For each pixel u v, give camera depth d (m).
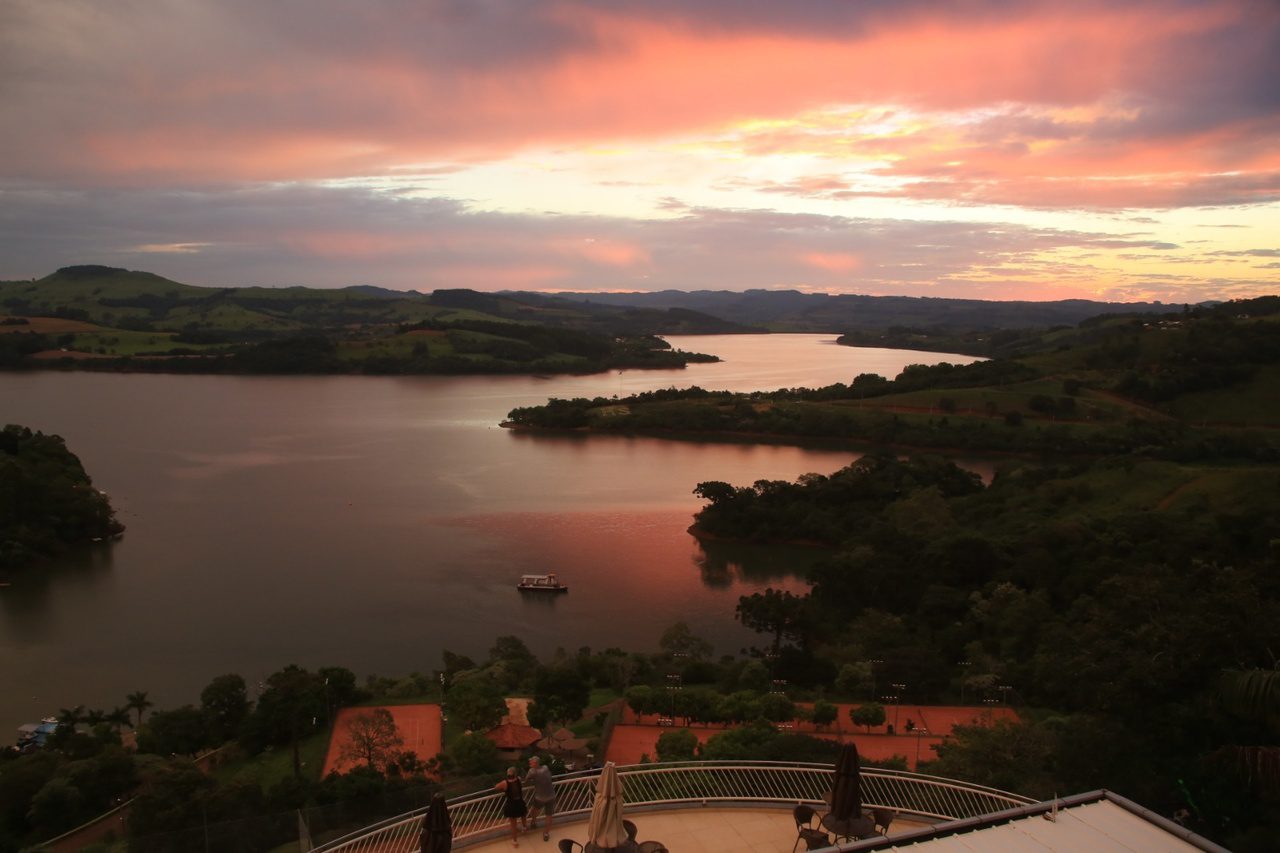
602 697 66.94
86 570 106.38
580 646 85.06
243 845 34.19
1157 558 82.25
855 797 19.33
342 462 181.75
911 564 93.88
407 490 155.38
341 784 43.78
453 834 20.83
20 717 68.88
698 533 126.75
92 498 121.88
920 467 151.25
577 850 19.36
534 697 62.72
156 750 56.91
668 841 20.50
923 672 64.62
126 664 79.25
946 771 35.72
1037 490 127.19
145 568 107.50
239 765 57.09
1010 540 97.81
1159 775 27.50
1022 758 34.75
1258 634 27.66
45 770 49.00
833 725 58.16
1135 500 113.75
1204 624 28.53
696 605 97.31
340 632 87.69
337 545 118.81
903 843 16.36
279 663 80.00
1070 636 61.41
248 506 140.88
